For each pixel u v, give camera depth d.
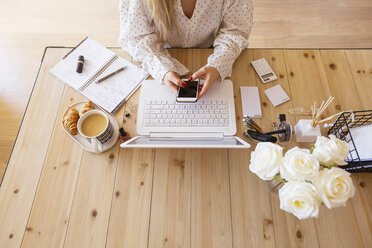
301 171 0.56
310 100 0.99
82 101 1.00
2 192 0.85
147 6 1.02
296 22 2.13
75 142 0.93
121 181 0.87
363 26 2.11
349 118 0.89
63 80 1.04
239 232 0.80
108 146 0.92
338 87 1.02
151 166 0.90
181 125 0.94
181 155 0.92
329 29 2.10
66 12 2.17
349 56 1.08
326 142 0.60
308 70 1.05
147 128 0.94
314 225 0.81
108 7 2.20
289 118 0.96
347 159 0.83
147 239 0.80
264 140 0.88
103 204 0.84
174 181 0.88
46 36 2.08
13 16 2.16
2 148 1.72
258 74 1.04
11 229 0.81
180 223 0.82
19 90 1.89
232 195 0.85
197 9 1.04
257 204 0.84
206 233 0.81
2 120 1.79
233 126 0.94
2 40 2.06
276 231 0.80
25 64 1.98
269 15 2.16
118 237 0.80
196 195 0.85
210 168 0.89
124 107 0.99
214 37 1.28
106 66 1.07
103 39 2.07
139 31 1.06
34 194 0.85
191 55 1.10
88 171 0.89
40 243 0.79
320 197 0.56
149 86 1.01
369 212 0.82
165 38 1.16
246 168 0.89
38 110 0.99
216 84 1.01
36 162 0.90
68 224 0.81
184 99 0.94
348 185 0.55
